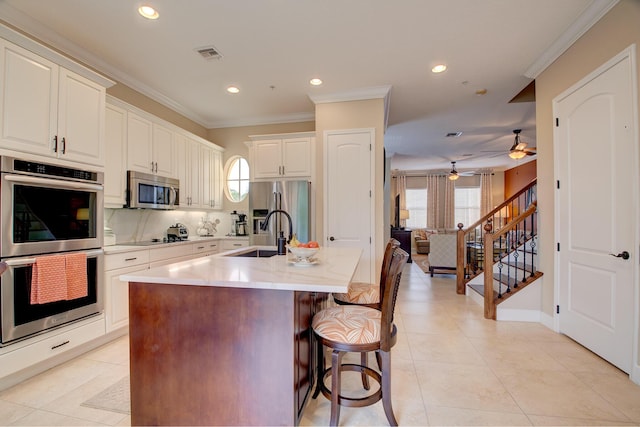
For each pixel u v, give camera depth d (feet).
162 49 9.21
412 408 5.74
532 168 26.58
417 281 17.56
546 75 9.93
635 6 6.50
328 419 5.40
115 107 9.70
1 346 6.09
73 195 7.61
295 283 4.50
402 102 13.66
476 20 7.91
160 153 11.77
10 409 5.70
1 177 6.09
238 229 15.61
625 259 6.82
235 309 4.82
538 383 6.59
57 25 8.00
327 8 7.41
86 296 7.86
